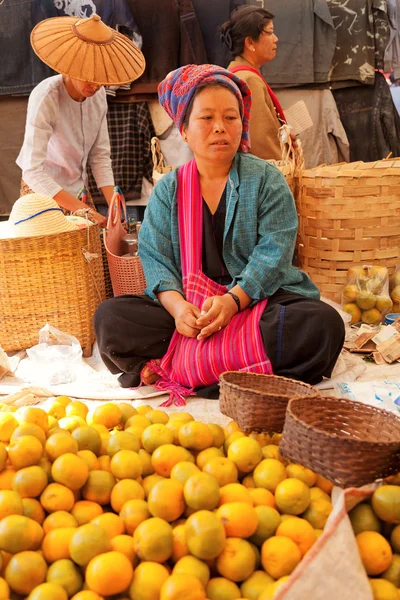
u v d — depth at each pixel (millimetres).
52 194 3141
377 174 2980
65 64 2930
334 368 2402
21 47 4285
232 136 2262
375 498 1146
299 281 2480
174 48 4340
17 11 4223
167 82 2346
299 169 3248
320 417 1433
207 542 1085
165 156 4633
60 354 2645
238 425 1530
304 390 1573
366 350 2633
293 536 1152
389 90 4672
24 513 1207
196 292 2346
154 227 2469
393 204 3041
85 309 2799
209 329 2188
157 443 1439
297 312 2170
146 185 4637
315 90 4625
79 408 1694
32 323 2752
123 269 2953
